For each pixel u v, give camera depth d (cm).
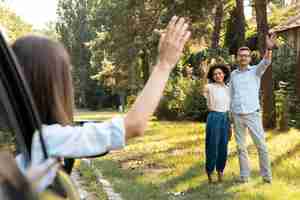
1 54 192
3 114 183
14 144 185
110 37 2944
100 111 6500
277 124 1909
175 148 1625
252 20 3412
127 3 2525
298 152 1289
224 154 986
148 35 2630
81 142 205
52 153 203
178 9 1953
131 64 3123
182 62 3269
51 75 216
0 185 138
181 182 1034
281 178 1000
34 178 169
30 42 218
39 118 203
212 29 2688
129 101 4041
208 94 980
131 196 930
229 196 877
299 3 3253
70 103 223
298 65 2258
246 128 979
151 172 1202
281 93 2100
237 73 957
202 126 2417
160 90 216
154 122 2859
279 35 2486
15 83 195
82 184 1034
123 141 208
